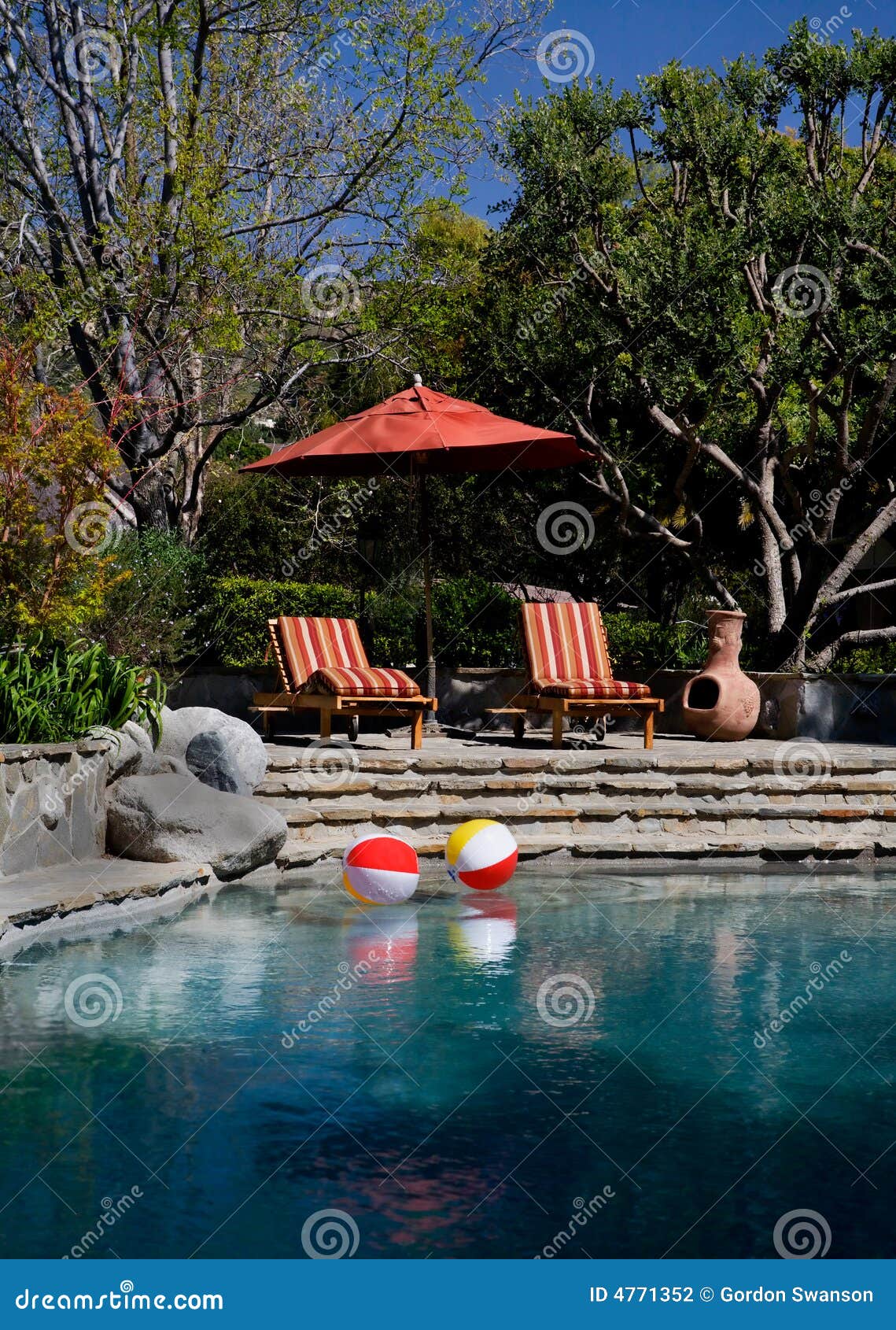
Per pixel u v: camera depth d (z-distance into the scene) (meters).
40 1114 3.90
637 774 10.13
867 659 15.30
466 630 14.41
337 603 15.16
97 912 6.65
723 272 13.73
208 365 15.76
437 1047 4.69
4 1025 4.88
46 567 8.71
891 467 15.98
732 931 6.88
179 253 13.36
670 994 5.51
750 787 10.09
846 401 14.13
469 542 18.89
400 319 15.75
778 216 13.77
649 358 13.91
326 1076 4.32
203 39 14.56
